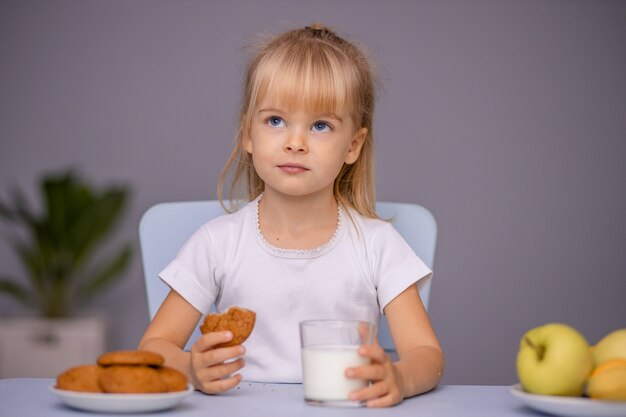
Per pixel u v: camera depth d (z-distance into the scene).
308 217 1.41
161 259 1.55
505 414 0.87
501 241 3.67
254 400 0.94
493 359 3.65
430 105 3.71
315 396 0.91
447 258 3.69
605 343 0.92
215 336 0.98
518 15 3.69
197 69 4.02
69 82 4.14
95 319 4.36
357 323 0.92
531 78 3.68
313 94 1.26
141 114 4.11
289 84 1.26
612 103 3.65
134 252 4.36
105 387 0.84
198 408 0.88
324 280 1.39
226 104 4.00
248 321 1.00
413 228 1.56
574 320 3.64
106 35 4.11
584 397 0.90
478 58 3.70
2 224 4.50
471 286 3.67
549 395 0.87
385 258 1.38
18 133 4.21
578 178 3.65
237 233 1.43
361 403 0.91
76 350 4.25
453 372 3.65
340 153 1.31
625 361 0.88
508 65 3.69
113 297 4.43
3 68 4.16
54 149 4.20
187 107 4.05
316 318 1.39
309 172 1.28
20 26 4.14
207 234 1.43
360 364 0.91
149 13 4.05
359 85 1.37
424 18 3.71
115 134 4.15
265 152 1.28
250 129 1.42
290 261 1.40
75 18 4.12
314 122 1.28
